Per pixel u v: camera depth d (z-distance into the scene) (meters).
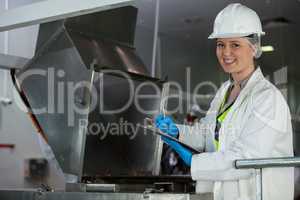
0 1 3.65
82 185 2.29
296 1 4.16
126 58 3.09
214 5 4.22
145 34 4.59
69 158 2.69
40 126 2.87
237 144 1.97
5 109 3.90
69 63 2.75
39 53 2.89
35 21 2.60
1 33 3.73
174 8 4.30
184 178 2.57
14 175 3.95
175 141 2.14
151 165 2.98
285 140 2.02
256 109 1.99
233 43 2.07
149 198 1.89
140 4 4.16
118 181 2.65
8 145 3.91
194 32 4.83
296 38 4.74
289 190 2.05
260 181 1.77
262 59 4.94
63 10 2.43
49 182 4.00
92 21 2.96
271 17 4.50
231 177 1.96
